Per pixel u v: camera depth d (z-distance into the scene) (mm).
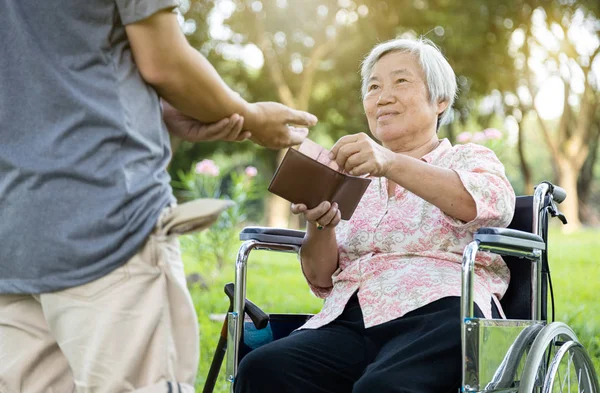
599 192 33438
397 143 2711
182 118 2066
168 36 1781
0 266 1723
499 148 6531
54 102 1707
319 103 20078
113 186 1709
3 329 1814
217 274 8016
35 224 1692
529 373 2201
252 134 2070
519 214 2619
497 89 19562
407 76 2674
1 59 1739
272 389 2361
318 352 2396
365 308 2428
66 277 1694
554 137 21672
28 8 1729
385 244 2533
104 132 1713
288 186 2250
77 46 1724
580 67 19391
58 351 1835
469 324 2070
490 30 18500
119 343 1701
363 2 17953
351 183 2283
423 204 2535
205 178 8039
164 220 1773
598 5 18531
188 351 1780
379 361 2250
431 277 2396
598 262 8984
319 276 2701
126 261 1727
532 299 2488
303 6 18359
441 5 17859
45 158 1693
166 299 1761
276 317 2715
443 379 2197
